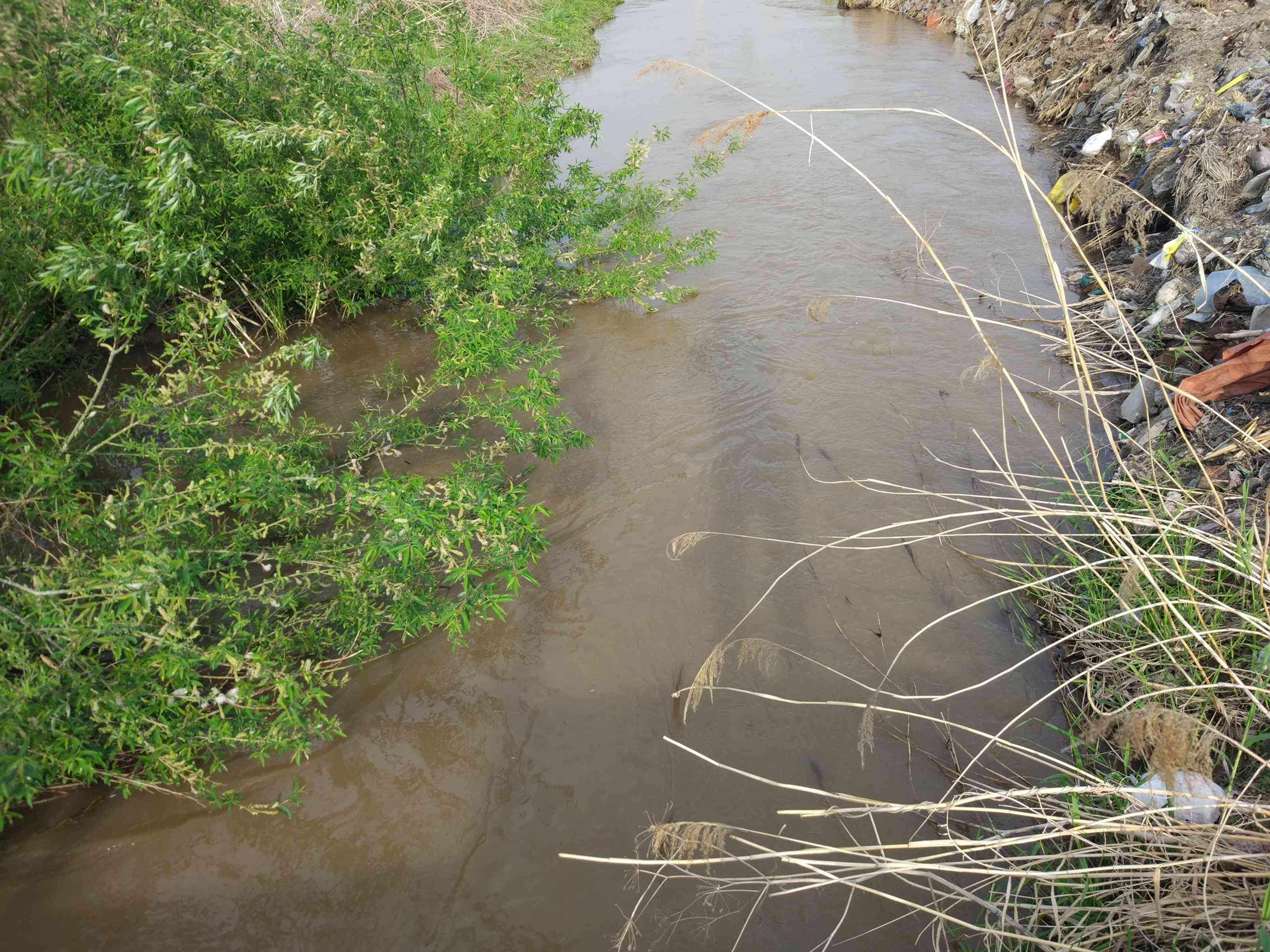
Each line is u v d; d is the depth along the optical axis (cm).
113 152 499
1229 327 543
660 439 557
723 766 303
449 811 343
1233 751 319
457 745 368
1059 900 294
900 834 328
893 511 489
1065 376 607
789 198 925
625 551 468
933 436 549
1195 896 262
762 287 750
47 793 345
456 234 675
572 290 752
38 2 405
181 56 535
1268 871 262
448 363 533
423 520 355
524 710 382
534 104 724
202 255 439
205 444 391
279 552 396
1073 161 962
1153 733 254
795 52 1527
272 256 643
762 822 335
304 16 855
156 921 307
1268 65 834
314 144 539
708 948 296
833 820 335
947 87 1288
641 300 707
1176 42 959
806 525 481
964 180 954
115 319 400
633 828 334
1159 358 559
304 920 307
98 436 432
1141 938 271
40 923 306
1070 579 430
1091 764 342
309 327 696
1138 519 377
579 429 570
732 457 537
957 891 275
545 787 351
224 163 572
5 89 401
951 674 393
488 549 400
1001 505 487
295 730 342
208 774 355
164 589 299
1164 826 278
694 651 409
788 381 614
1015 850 319
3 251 396
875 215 878
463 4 1305
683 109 1220
